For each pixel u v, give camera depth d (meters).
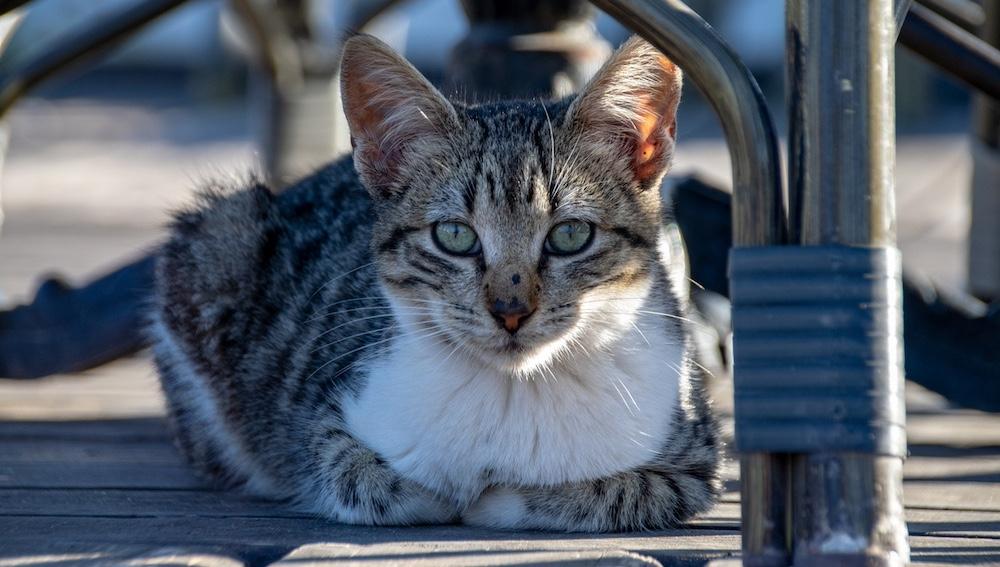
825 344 2.42
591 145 3.67
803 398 2.42
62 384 6.20
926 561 2.73
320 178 4.83
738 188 2.51
